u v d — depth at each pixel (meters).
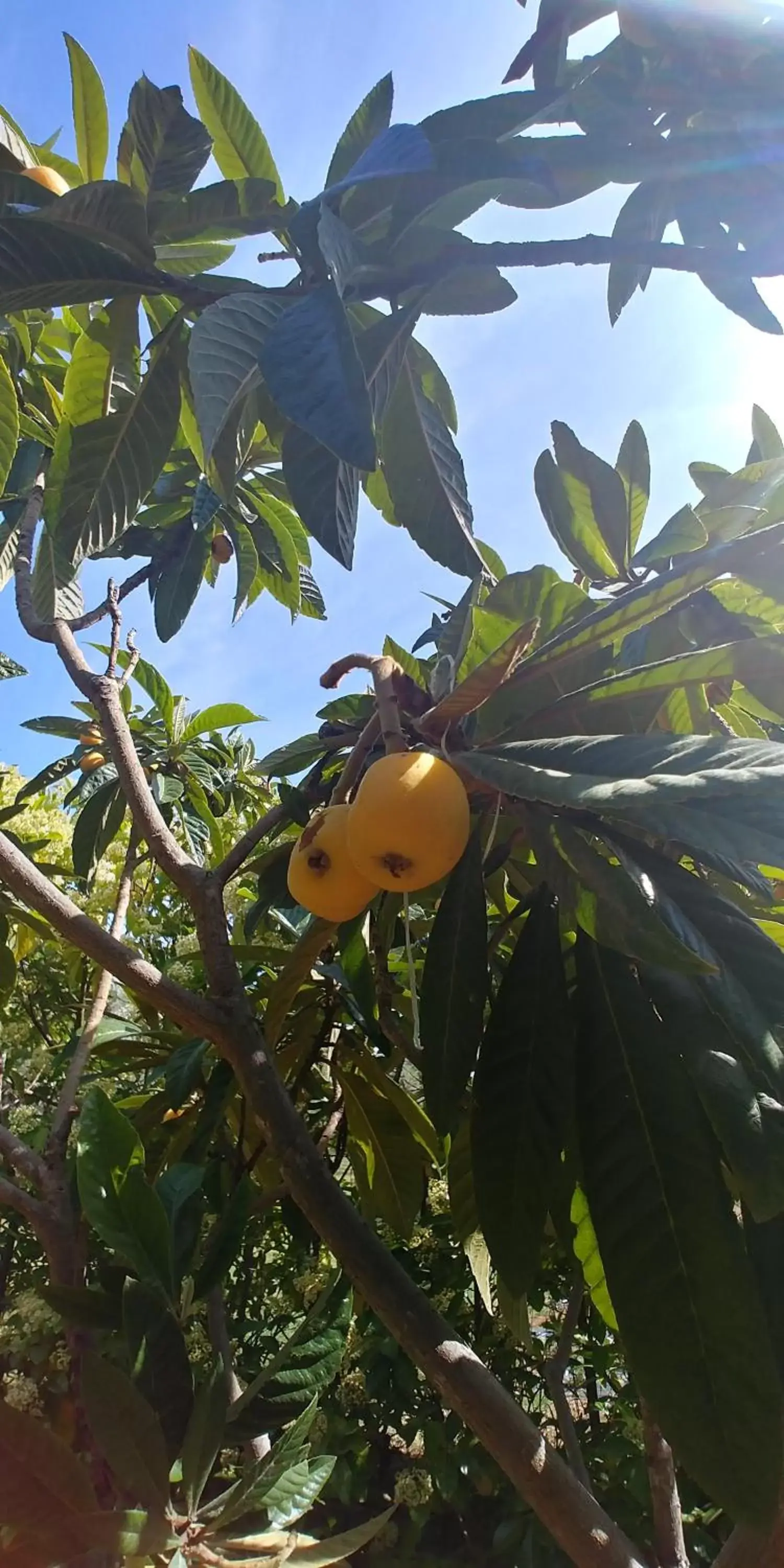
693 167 0.32
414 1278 0.79
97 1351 0.43
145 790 0.40
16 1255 0.81
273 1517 0.31
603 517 0.41
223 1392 0.31
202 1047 0.50
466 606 0.38
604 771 0.24
